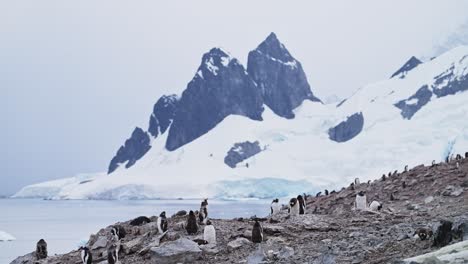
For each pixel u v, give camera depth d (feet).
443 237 68.59
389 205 136.05
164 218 97.14
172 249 82.58
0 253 269.23
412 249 70.33
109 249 87.76
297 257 76.18
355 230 92.43
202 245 87.61
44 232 396.57
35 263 97.96
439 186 146.61
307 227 96.89
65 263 95.09
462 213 102.06
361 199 125.59
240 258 81.76
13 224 486.38
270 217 111.34
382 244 75.20
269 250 81.25
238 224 103.50
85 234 375.66
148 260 86.53
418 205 126.11
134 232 104.12
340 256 72.69
